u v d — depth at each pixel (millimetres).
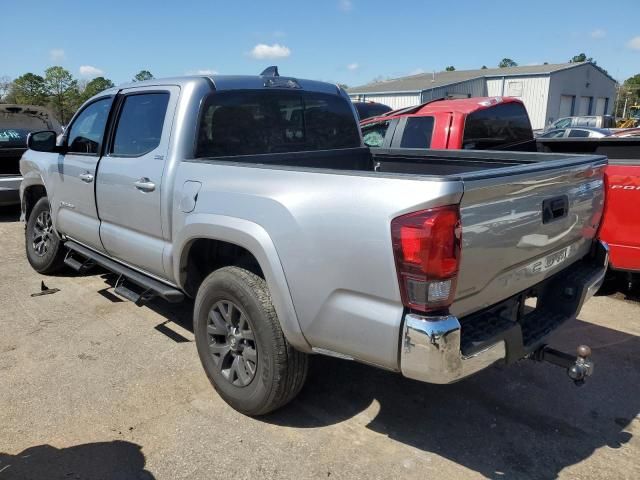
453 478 2740
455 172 4270
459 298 2441
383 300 2428
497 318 2672
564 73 36750
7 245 7242
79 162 4570
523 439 3055
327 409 3332
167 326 4523
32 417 3244
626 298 5164
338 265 2545
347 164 4574
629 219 4512
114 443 3012
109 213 4234
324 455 2910
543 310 3195
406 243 2287
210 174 3258
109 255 4480
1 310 4879
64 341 4246
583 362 2797
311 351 2844
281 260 2771
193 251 3555
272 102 4066
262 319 2945
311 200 2646
